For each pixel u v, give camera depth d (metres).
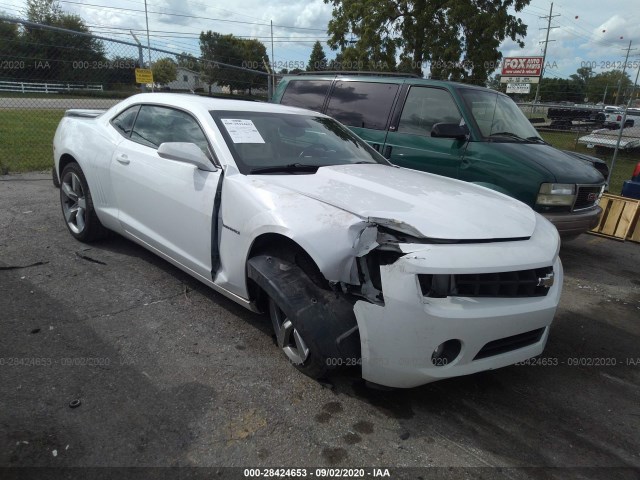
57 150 4.77
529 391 3.03
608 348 3.73
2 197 6.25
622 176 12.65
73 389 2.59
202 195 3.25
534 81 26.91
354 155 3.99
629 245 6.93
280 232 2.69
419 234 2.50
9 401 2.45
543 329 2.91
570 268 5.72
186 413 2.49
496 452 2.44
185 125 3.65
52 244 4.63
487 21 17.08
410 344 2.38
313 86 6.85
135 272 4.14
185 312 3.54
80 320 3.29
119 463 2.14
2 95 9.65
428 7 17.50
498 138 5.33
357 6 18.88
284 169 3.38
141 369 2.82
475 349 2.51
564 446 2.54
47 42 9.49
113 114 4.37
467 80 18.19
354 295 2.54
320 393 2.74
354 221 2.52
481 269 2.47
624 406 2.96
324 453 2.31
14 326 3.15
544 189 4.81
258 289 3.05
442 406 2.77
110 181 4.12
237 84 13.83
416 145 5.60
